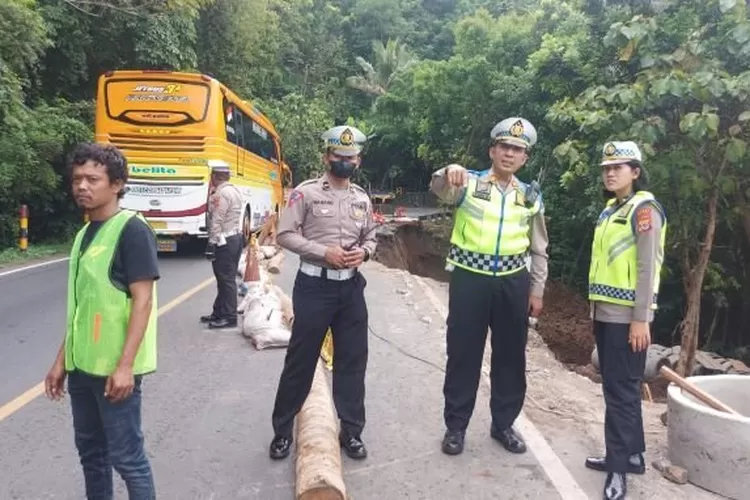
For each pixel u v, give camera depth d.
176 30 21.03
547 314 16.59
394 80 46.84
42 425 4.85
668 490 4.06
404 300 10.49
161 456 4.36
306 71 49.59
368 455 4.46
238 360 6.63
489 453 4.52
